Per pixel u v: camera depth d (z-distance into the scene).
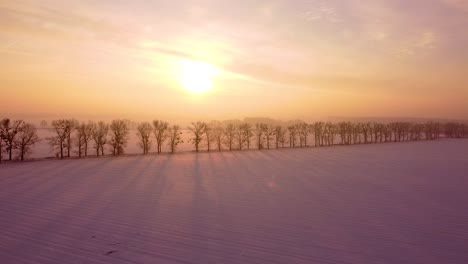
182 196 31.16
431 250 17.81
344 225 22.30
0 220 23.05
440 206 27.45
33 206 26.91
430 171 48.06
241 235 20.22
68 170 47.28
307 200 29.70
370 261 16.34
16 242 18.86
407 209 26.52
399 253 17.39
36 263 15.98
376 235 20.27
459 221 23.20
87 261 16.19
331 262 16.19
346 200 29.72
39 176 41.91
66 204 27.64
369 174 45.28
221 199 29.97
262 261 16.30
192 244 18.64
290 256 16.94
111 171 46.69
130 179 40.28
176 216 24.38
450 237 19.91
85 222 22.70
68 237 19.69
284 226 22.06
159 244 18.61
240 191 33.66
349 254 17.23
